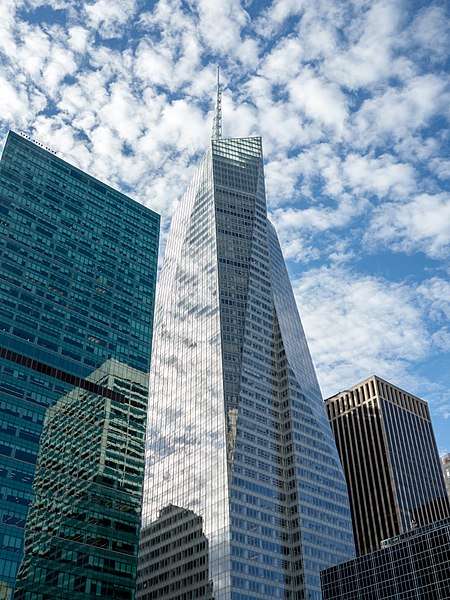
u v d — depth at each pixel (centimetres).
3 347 15362
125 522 15350
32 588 13012
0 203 17412
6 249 16812
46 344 16212
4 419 14450
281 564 19562
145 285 19838
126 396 17212
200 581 19012
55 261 17738
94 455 15650
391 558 14212
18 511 13538
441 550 13225
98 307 18012
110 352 17500
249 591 18250
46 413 15212
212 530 19562
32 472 14212
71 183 19650
